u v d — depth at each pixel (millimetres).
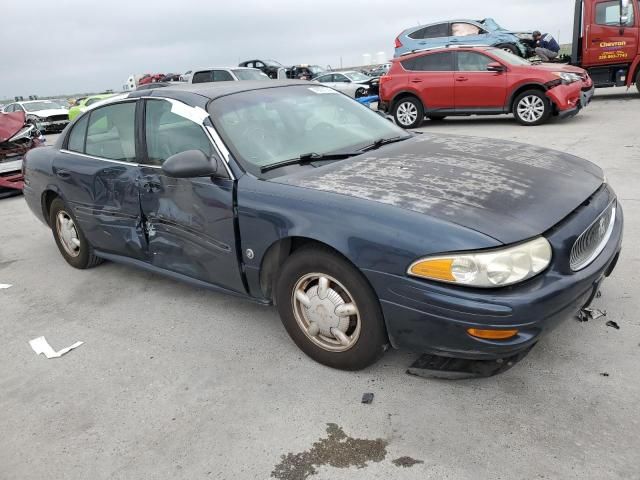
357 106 4117
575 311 2557
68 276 4789
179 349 3354
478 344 2359
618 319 3166
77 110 22656
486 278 2287
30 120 9492
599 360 2805
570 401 2527
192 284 3621
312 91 4016
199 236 3338
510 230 2369
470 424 2445
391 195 2660
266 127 3414
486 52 11023
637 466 2119
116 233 4016
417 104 11891
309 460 2332
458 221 2406
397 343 2625
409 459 2277
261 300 3230
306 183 2910
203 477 2299
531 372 2768
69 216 4586
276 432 2521
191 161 3010
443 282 2350
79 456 2502
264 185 2977
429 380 2787
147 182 3592
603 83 13195
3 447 2619
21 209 7797
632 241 4301
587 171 3189
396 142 3652
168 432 2598
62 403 2920
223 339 3418
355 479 2205
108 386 3035
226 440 2504
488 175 2883
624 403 2475
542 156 3303
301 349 3092
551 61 14820
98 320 3861
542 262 2381
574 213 2650
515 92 10688
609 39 12750
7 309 4223
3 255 5637
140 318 3824
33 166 4789
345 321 2787
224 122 3316
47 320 3951
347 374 2908
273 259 3045
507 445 2295
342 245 2588
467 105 11305
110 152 3994
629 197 5453
